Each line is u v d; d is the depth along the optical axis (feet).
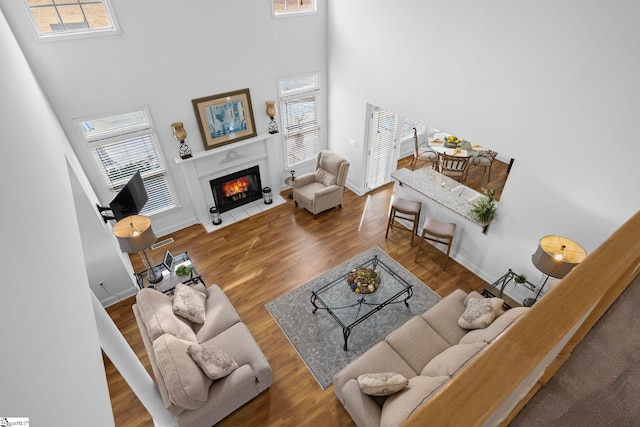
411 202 17.87
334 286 14.55
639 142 9.77
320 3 18.83
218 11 16.21
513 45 11.67
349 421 11.19
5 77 6.40
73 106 14.49
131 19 14.35
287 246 18.81
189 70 16.69
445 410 2.01
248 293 15.99
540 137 11.98
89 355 4.09
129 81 15.37
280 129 21.40
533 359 2.27
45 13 12.82
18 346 2.24
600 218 11.30
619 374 4.09
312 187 21.44
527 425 3.67
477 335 10.77
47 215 4.87
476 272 16.63
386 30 16.24
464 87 13.79
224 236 19.70
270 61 18.93
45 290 3.43
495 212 14.65
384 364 10.84
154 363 10.64
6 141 4.26
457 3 12.82
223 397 10.24
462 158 22.31
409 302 15.26
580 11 9.84
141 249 13.91
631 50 9.21
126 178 17.34
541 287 13.52
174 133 17.31
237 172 20.68
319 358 13.11
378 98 18.33
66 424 2.51
